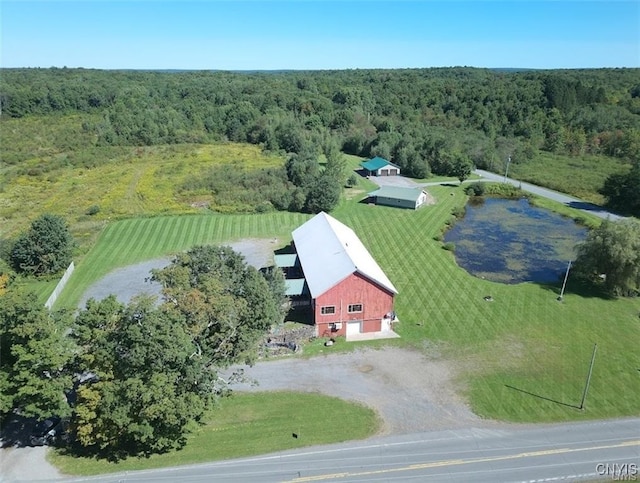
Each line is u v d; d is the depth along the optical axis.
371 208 93.62
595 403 39.94
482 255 73.62
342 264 50.94
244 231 79.00
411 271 65.06
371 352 47.34
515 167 128.25
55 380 32.78
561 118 156.88
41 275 61.88
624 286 57.75
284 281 51.75
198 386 34.41
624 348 47.88
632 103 167.50
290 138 135.25
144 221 82.31
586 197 103.62
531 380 42.94
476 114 157.50
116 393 31.81
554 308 55.59
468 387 42.06
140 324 31.86
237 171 108.12
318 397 40.91
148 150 130.88
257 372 44.41
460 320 52.84
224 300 36.41
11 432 36.84
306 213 89.06
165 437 33.41
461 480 32.19
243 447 35.28
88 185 99.31
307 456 34.38
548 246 77.50
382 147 130.62
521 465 33.38
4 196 93.19
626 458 34.06
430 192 106.50
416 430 36.97
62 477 32.53
